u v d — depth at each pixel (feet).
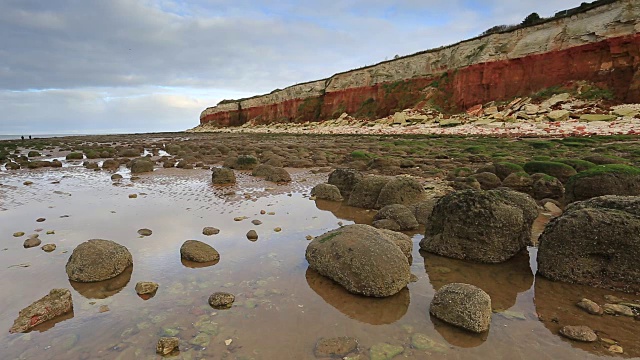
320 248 21.97
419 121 163.22
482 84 160.04
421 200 36.42
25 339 15.53
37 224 32.19
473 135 120.98
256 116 296.71
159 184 52.44
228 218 33.94
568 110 121.49
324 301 18.76
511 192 26.89
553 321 16.94
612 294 19.35
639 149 67.62
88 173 65.00
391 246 20.74
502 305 18.51
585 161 50.47
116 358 14.33
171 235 29.04
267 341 15.38
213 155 91.25
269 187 49.75
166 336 15.65
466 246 24.32
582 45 133.39
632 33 121.90
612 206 21.45
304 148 98.32
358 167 65.67
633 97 117.19
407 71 199.00
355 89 219.61
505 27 191.62
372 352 14.71
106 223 32.40
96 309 17.93
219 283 20.61
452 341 15.49
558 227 21.33
